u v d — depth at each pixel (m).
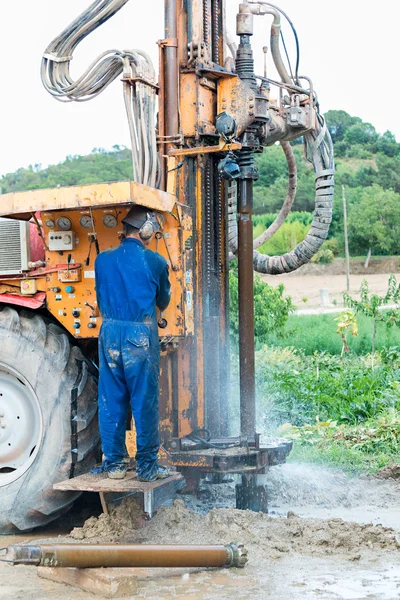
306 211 42.78
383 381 10.91
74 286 5.52
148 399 4.98
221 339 6.15
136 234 5.14
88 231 5.46
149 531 5.08
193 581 4.45
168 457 5.41
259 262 7.07
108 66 5.95
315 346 17.11
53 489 5.35
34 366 5.46
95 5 6.06
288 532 5.17
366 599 4.15
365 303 13.56
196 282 5.75
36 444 5.58
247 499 5.76
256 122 5.87
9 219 5.64
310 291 32.69
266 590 4.29
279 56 6.73
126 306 5.01
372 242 38.75
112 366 5.03
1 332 5.54
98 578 4.27
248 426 5.70
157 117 6.03
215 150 5.65
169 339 5.42
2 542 5.33
